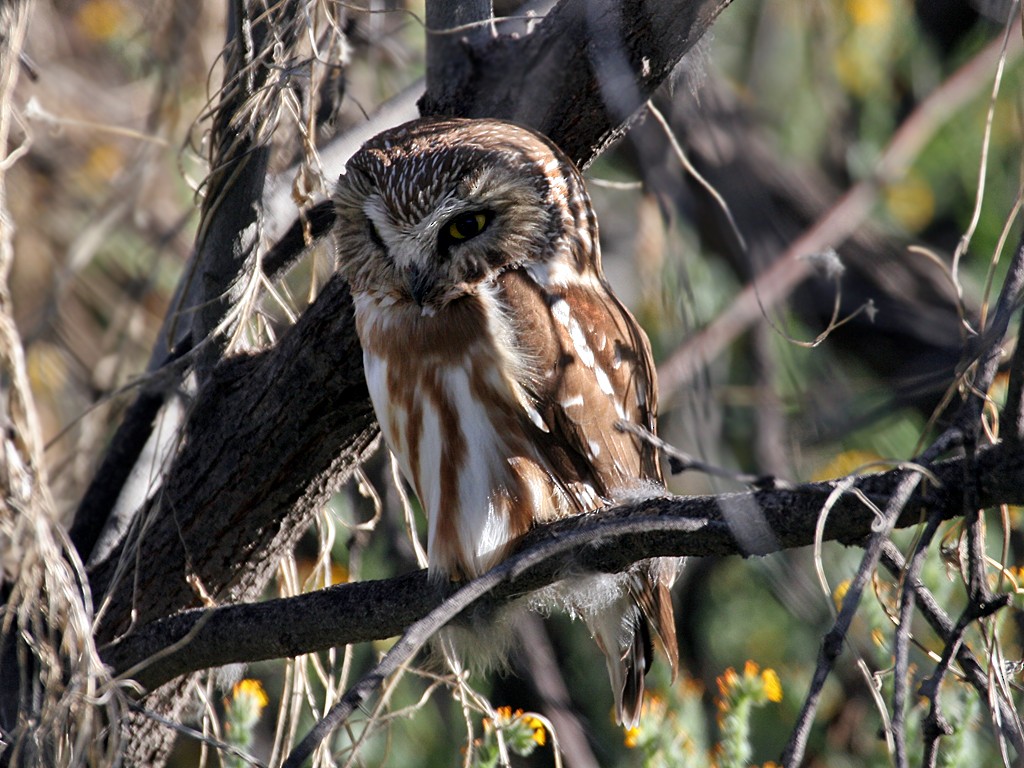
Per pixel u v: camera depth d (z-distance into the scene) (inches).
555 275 343.0
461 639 322.7
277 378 324.5
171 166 533.3
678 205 309.9
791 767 207.3
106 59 550.9
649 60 294.5
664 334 439.2
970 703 325.7
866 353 510.3
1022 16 304.3
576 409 337.1
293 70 320.2
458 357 329.7
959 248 307.9
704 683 484.4
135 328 510.9
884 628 344.5
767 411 378.0
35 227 522.9
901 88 593.6
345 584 312.0
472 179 328.2
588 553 275.7
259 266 337.4
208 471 333.7
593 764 427.2
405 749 435.2
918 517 228.7
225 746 284.5
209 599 339.3
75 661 291.0
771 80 557.0
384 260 331.0
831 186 550.9
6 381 342.0
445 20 333.4
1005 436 217.8
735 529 232.1
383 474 435.5
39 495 296.2
